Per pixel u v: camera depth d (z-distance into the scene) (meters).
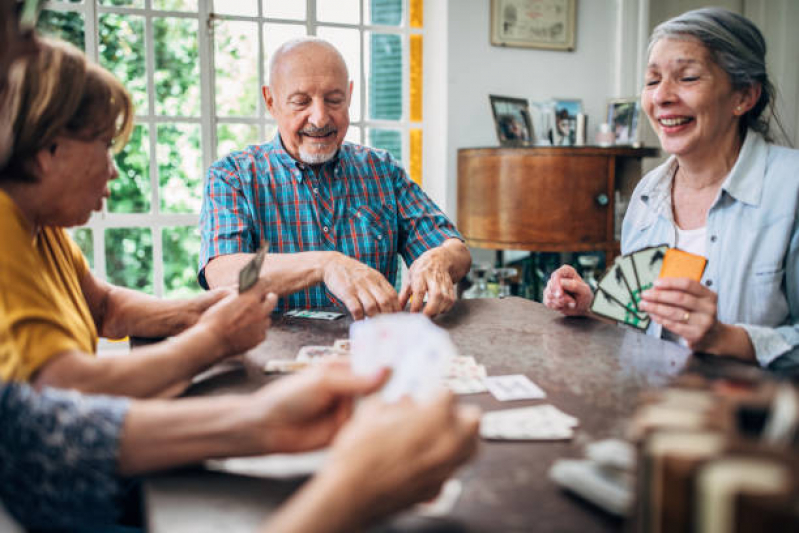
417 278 1.68
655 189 1.75
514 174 3.28
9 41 0.81
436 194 3.93
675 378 1.07
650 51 1.63
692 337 1.22
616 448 0.68
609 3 3.96
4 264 0.88
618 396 0.98
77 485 0.73
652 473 0.45
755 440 0.44
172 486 0.71
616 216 3.47
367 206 2.23
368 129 3.88
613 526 0.61
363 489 0.56
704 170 1.64
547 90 3.92
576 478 0.67
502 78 3.83
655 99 1.59
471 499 0.67
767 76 1.58
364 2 3.78
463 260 1.92
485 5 3.75
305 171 2.16
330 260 1.63
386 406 0.63
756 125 1.63
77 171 1.03
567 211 3.25
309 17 3.68
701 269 1.29
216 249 1.91
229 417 0.73
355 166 2.25
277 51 2.10
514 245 3.33
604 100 4.03
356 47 3.80
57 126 0.97
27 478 0.73
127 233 3.57
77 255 1.39
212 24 3.50
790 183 1.50
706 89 1.52
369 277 1.57
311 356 1.22
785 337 1.24
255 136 3.70
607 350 1.26
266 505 0.67
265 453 0.73
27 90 0.94
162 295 3.64
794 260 1.50
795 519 0.38
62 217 1.06
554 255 3.72
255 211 2.11
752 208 1.54
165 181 3.58
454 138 3.79
